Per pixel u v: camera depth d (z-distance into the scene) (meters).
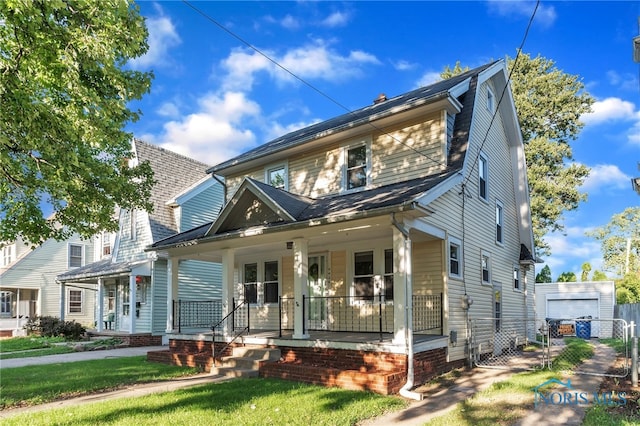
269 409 7.14
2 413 7.25
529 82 30.92
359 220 9.99
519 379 9.51
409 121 12.68
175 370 11.16
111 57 7.53
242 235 11.45
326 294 13.88
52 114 7.63
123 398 8.00
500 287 15.30
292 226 10.45
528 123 31.00
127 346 17.95
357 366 9.66
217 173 17.62
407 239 9.29
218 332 12.93
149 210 12.41
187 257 14.65
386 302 12.47
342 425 6.38
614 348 15.55
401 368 9.02
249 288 16.30
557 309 26.08
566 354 13.77
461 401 7.88
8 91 6.95
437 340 10.40
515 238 17.78
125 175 12.02
